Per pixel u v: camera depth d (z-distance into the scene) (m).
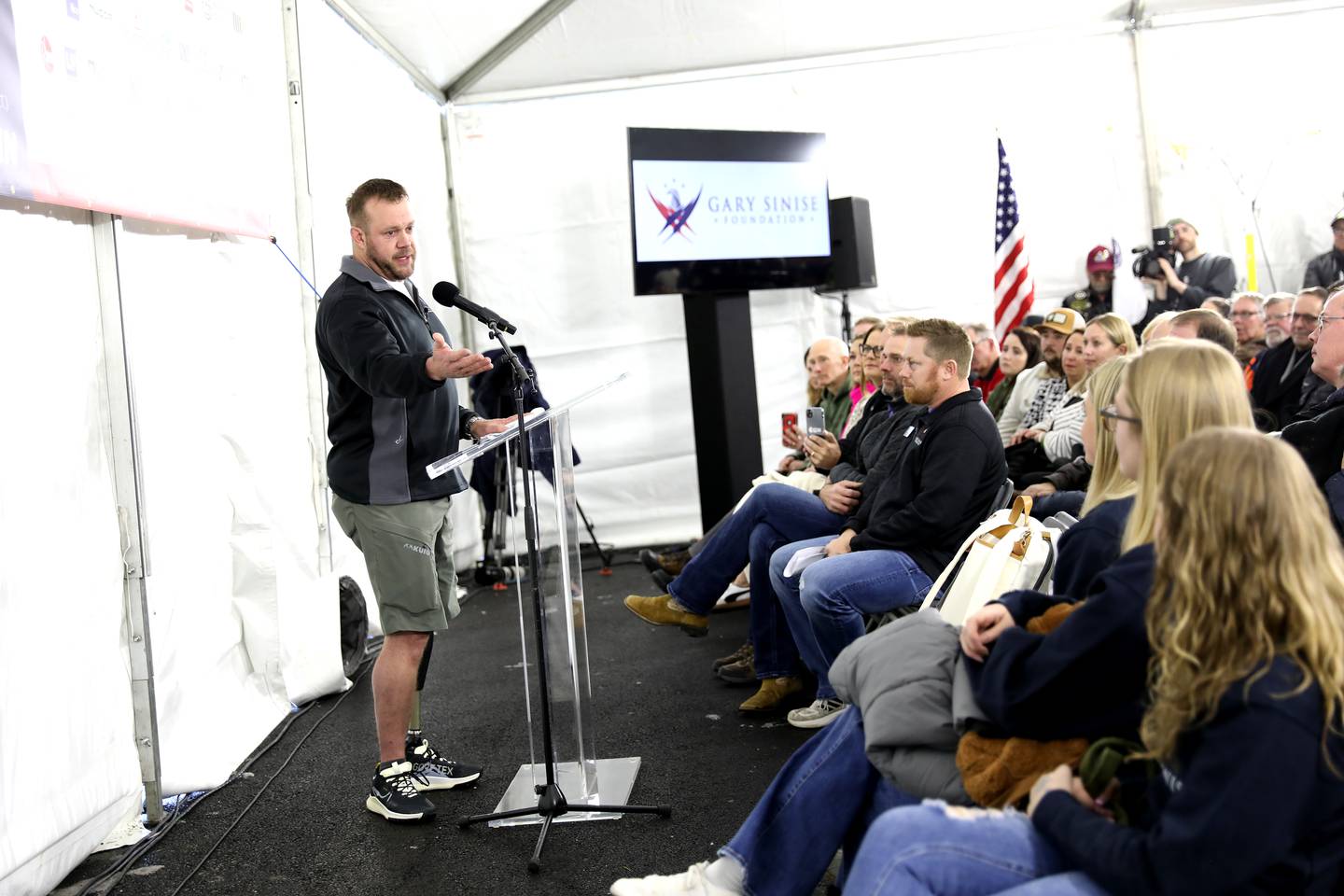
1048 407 4.75
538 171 6.76
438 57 6.10
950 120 6.64
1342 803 1.25
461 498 6.46
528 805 2.95
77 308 2.83
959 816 1.50
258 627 3.79
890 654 1.87
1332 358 3.01
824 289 6.55
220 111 3.68
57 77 2.65
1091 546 1.79
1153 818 1.39
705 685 4.04
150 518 3.11
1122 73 6.48
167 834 2.95
